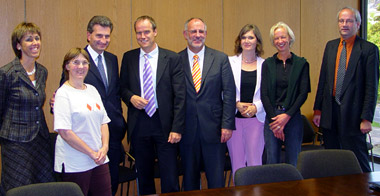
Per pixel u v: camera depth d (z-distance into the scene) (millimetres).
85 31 3469
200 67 2668
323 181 1655
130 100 2498
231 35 4055
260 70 2803
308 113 4402
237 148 2834
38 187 1470
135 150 2586
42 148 2271
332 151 2016
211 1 3947
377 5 4125
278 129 2619
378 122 4188
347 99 2705
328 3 4418
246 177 1737
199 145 2627
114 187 2561
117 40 3580
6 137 2107
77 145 1978
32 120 2178
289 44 2738
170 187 2549
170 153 2547
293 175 1805
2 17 3182
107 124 2414
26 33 2148
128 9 3613
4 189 2158
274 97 2697
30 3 3273
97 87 2408
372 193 1471
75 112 1990
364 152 2771
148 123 2521
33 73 2264
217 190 1540
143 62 2580
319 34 4410
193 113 2586
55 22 3365
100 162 2068
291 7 4285
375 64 2664
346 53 2758
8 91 2117
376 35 4168
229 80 2646
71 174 2012
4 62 3197
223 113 2625
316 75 4418
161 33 3748
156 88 2506
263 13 4176
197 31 2586
